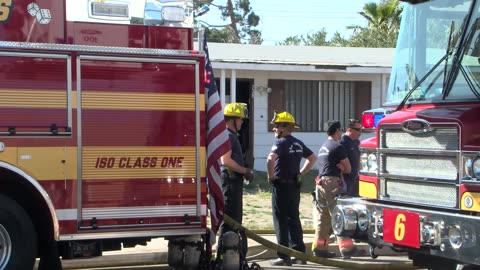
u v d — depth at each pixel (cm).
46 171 527
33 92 525
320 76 1670
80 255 555
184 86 573
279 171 735
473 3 496
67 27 545
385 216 517
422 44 547
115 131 549
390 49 1948
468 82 481
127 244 590
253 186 1375
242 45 1827
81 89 539
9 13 528
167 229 564
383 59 1769
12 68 520
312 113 1691
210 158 586
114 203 548
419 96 528
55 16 542
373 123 590
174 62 570
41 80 528
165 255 726
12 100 519
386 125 528
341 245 772
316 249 784
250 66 1549
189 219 573
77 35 548
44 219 548
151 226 559
